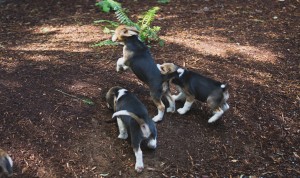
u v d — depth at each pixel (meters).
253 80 3.89
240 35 4.49
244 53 4.20
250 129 3.51
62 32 4.55
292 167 3.30
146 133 3.13
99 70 3.85
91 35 4.46
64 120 3.40
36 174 3.12
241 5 5.14
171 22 4.73
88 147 3.27
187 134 3.42
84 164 3.19
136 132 3.16
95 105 3.53
